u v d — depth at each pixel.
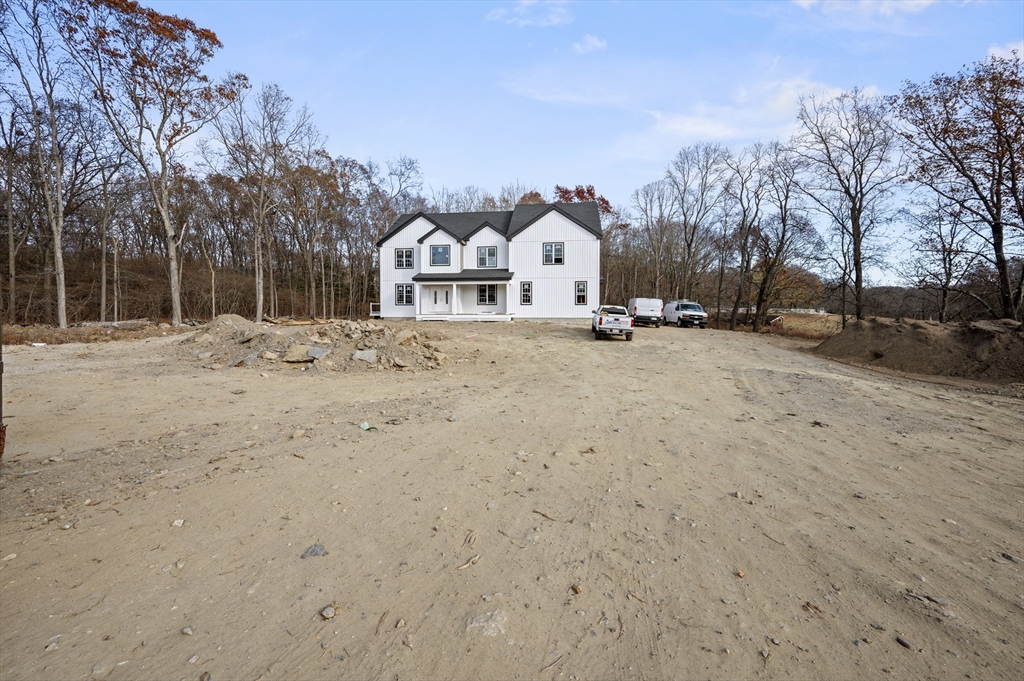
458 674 2.39
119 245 38.56
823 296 35.31
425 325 27.33
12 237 29.39
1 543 3.58
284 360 13.17
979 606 3.01
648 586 3.18
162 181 29.12
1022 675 2.41
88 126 30.69
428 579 3.21
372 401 9.06
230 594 3.01
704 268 50.00
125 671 2.36
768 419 8.12
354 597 3.00
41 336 19.28
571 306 34.28
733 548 3.71
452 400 9.30
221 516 4.08
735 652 2.56
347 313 52.59
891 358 15.59
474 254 36.00
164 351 15.58
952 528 4.13
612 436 6.80
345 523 4.00
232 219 49.66
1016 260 19.78
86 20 25.06
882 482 5.20
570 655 2.53
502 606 2.92
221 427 6.93
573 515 4.25
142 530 3.82
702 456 5.97
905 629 2.78
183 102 28.59
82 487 4.65
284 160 36.59
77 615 2.79
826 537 3.92
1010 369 12.54
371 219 52.91
